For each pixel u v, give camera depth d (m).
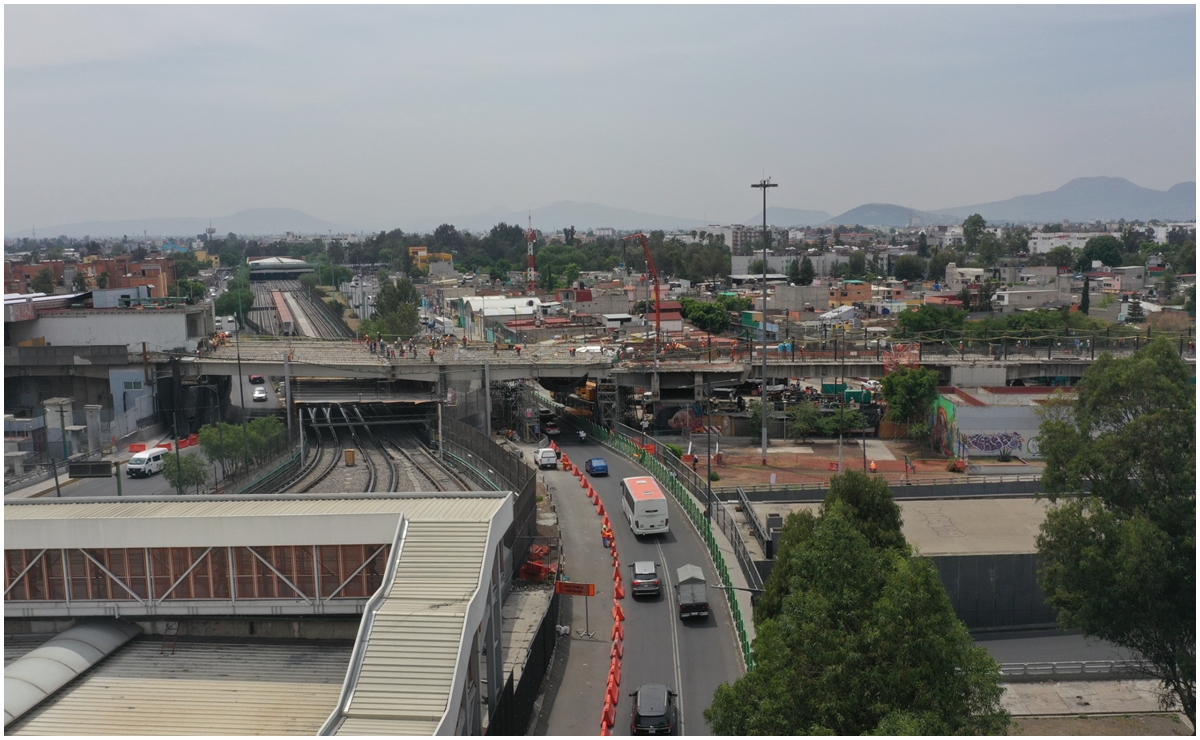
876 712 29.98
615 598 57.59
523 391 133.50
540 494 80.75
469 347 129.50
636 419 119.25
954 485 82.06
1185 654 41.72
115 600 41.75
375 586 41.28
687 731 41.34
